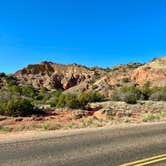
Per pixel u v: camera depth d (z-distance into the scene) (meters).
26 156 10.88
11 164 9.76
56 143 13.45
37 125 23.03
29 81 172.25
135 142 13.62
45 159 10.41
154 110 35.03
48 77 179.12
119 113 30.20
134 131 17.25
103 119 26.67
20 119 26.89
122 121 24.77
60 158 10.54
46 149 12.12
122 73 123.19
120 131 17.31
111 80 114.25
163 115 28.80
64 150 11.90
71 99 37.28
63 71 199.75
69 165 9.58
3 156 10.92
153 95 55.69
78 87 109.56
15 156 10.90
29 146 12.78
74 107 36.69
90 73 179.88
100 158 10.49
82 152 11.51
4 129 21.05
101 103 40.72
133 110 34.44
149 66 112.69
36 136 15.97
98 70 196.38
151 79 104.62
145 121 24.64
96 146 12.70
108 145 12.91
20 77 177.88
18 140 14.45
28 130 20.94
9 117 27.78
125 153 11.29
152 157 10.62
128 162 9.89
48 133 17.53
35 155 11.03
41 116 30.05
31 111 31.06
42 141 14.02
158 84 97.12
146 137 15.04
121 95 49.12
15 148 12.36
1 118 27.02
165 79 100.75
